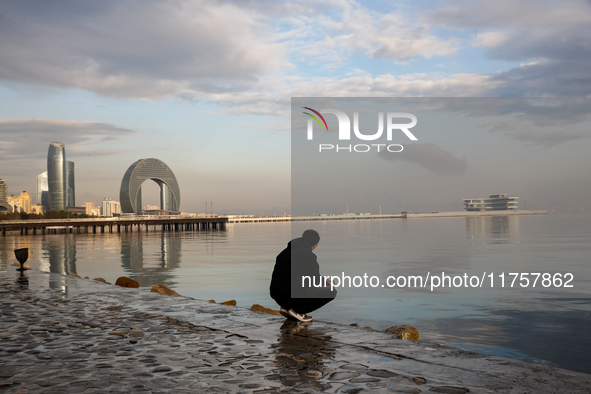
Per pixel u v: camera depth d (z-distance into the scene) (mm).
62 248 64875
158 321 6910
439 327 11812
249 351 5082
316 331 5980
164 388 3896
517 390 3615
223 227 176500
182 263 39188
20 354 5109
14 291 10555
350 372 4246
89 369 4492
